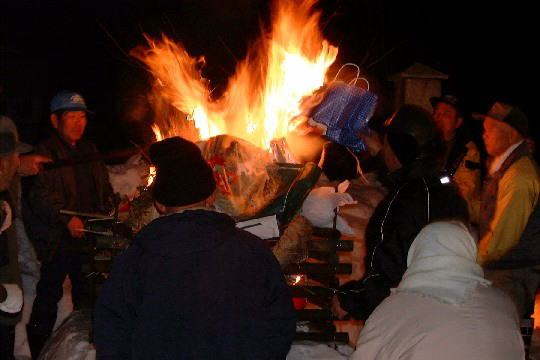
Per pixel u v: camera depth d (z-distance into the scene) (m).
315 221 3.37
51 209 4.46
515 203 3.83
